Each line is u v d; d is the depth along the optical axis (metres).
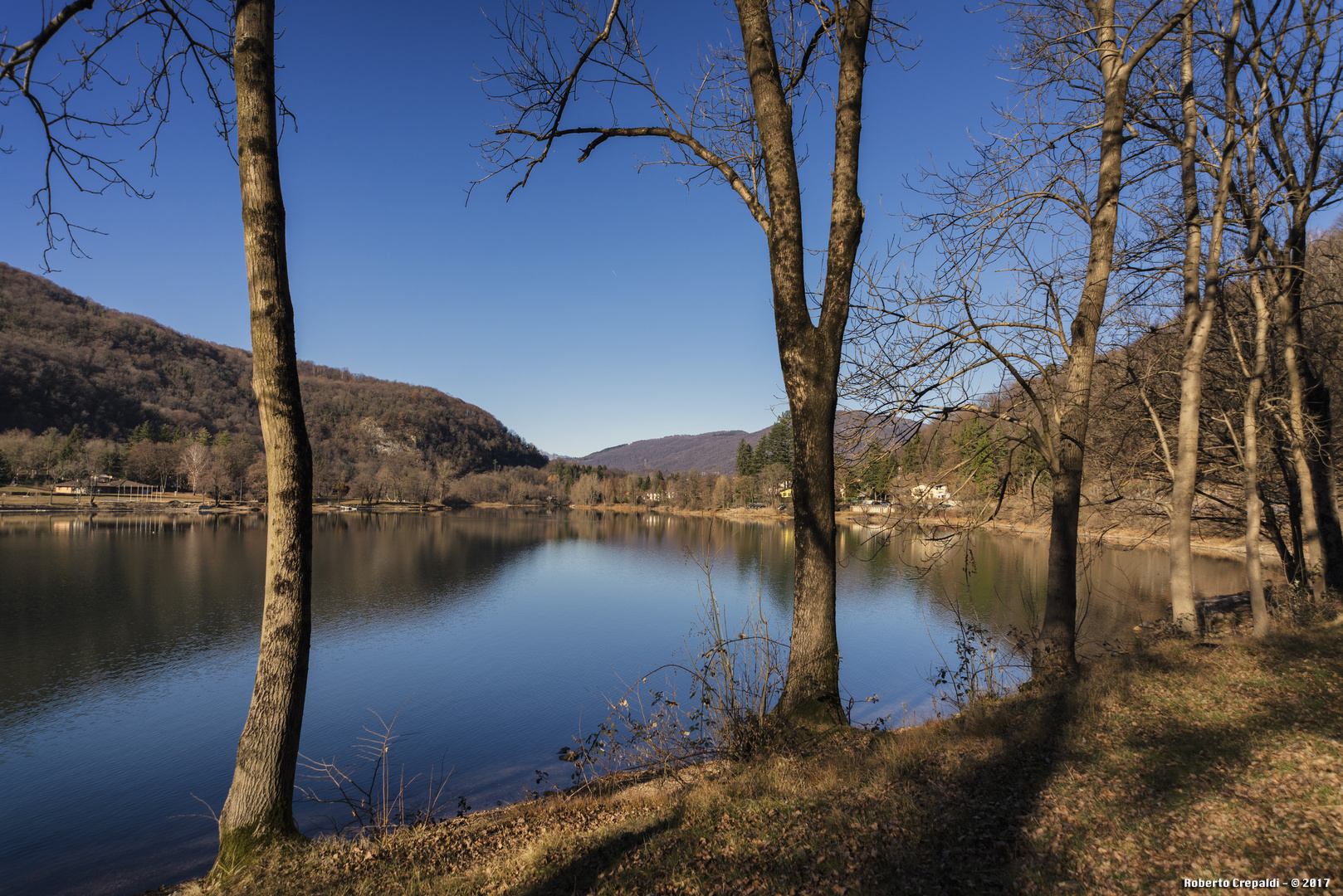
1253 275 10.23
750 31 6.68
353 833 8.62
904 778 5.27
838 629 21.55
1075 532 8.41
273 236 5.40
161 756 15.34
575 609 32.31
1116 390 12.09
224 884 4.92
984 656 10.11
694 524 101.94
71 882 9.93
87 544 58.00
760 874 3.99
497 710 17.27
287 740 5.44
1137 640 11.40
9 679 21.20
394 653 24.16
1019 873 3.69
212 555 51.94
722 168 7.40
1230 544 32.84
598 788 7.16
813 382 6.67
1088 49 9.44
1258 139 11.00
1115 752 5.28
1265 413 11.91
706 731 7.88
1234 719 5.70
